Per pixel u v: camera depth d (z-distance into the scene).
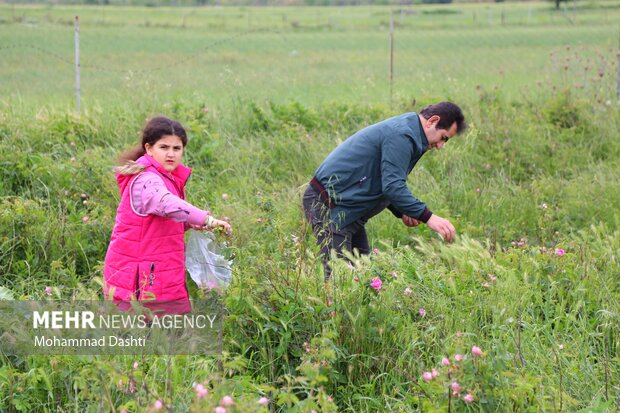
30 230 21.98
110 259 17.00
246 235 17.91
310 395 12.74
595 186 28.27
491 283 18.62
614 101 38.78
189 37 118.06
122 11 195.00
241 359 15.04
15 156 26.98
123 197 16.86
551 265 19.92
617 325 17.67
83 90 50.22
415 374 15.66
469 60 78.12
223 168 29.19
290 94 46.47
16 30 111.94
